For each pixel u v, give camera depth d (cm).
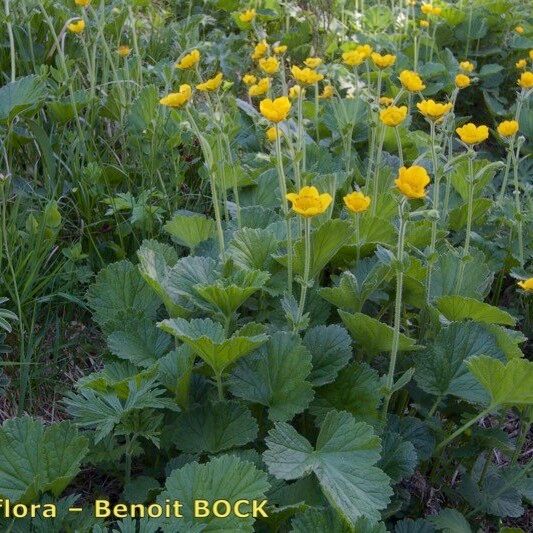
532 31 143
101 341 72
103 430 49
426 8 121
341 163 92
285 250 67
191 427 54
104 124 92
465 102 129
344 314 58
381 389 55
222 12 136
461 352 59
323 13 127
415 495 61
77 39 99
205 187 87
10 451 48
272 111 60
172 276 60
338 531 46
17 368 66
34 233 69
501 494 58
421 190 50
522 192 102
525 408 60
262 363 56
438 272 68
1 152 77
